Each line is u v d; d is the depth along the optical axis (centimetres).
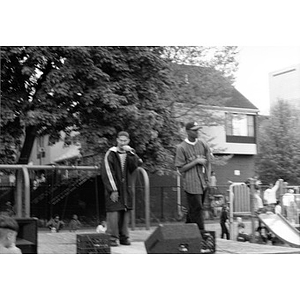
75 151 2561
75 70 1645
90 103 1661
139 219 1202
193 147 748
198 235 571
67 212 1362
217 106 2244
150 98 1806
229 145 2925
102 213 1410
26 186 1009
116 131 1752
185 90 2128
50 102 1680
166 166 1925
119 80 1734
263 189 1434
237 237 1305
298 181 3008
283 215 1393
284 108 3077
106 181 746
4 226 523
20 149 2016
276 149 3011
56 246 731
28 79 1791
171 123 1894
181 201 1722
